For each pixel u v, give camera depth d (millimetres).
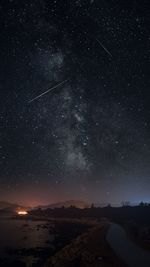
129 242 34375
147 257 23500
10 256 37344
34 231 73250
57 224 93625
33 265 29859
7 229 79625
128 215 88812
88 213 117688
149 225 57125
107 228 58656
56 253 34750
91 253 28328
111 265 21391
